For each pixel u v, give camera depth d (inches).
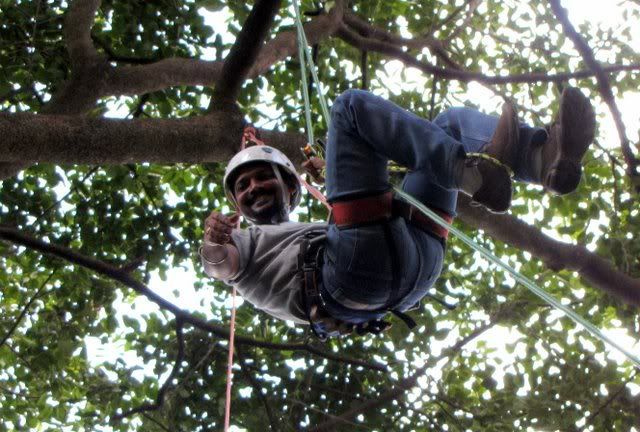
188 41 345.4
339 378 330.6
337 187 137.9
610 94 231.6
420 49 335.9
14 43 324.8
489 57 386.0
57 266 338.0
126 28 335.3
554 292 351.6
